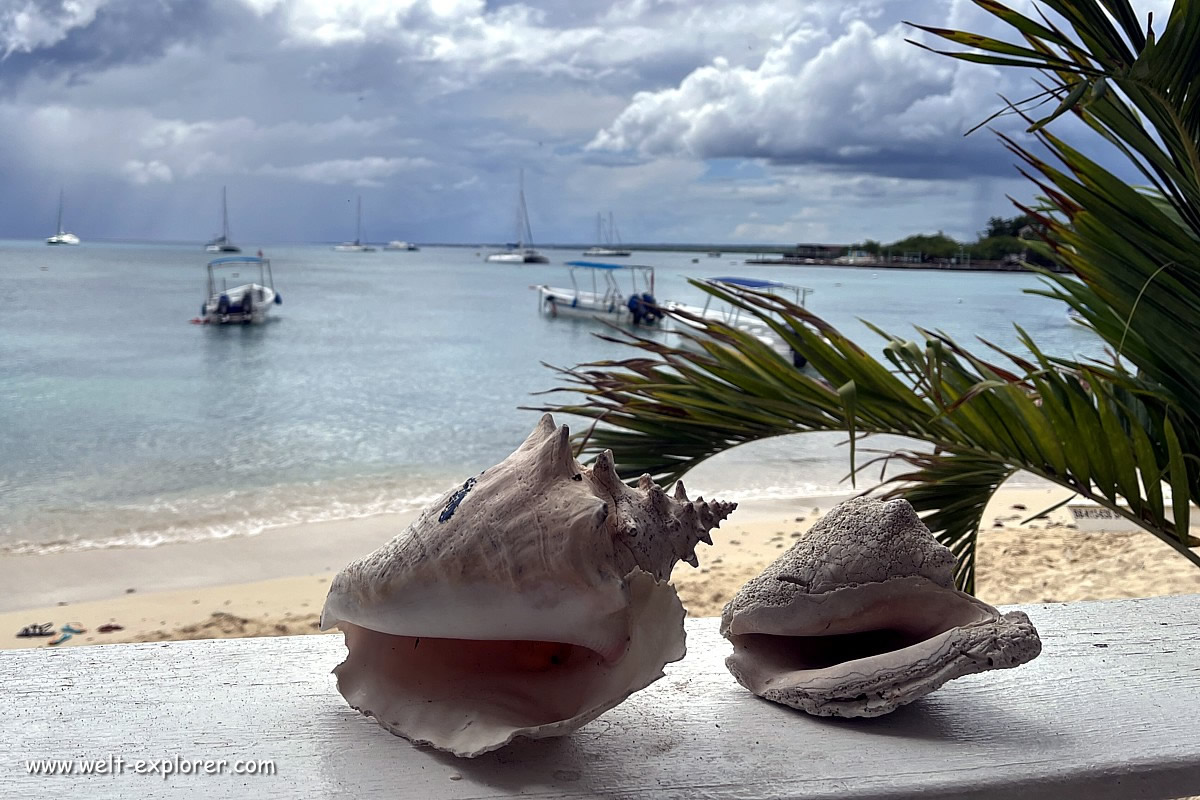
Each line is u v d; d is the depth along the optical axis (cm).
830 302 4197
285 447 1260
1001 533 702
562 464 113
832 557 130
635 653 105
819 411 206
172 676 143
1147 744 127
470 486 114
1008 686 148
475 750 107
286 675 144
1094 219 192
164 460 1164
